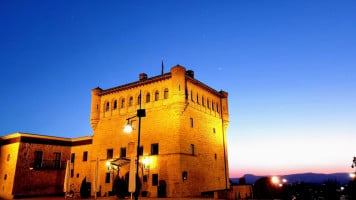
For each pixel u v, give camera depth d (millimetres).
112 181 38688
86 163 45250
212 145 42500
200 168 38094
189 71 42281
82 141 47188
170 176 34125
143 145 37938
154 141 37031
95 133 44031
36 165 43688
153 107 38562
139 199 31906
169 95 37438
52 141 46375
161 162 35500
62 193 45531
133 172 23031
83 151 46438
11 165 42250
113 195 37500
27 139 43344
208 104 44031
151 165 36219
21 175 41469
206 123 42000
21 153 42188
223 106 47844
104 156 41594
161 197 33875
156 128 37406
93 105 44719
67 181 33000
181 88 36250
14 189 40281
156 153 36594
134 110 40375
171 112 36594
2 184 42875
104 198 35406
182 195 33312
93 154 43188
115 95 43438
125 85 42125
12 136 44250
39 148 44500
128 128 22141
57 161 46500
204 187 38094
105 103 44375
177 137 35000
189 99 38500
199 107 40875
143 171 36281
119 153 40031
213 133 43562
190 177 35500
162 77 38344
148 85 40062
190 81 39750
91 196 40312
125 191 33844
